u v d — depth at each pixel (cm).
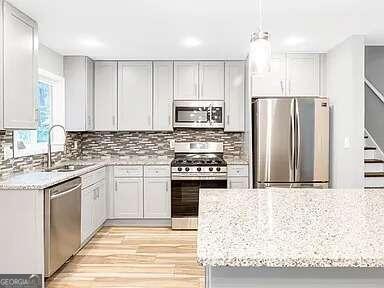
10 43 336
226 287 154
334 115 520
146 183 579
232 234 171
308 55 555
